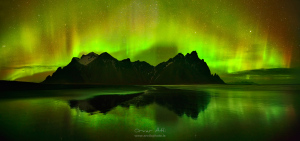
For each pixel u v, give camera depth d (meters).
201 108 17.41
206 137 8.55
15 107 16.94
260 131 9.56
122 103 20.66
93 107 17.28
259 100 25.94
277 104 21.22
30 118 12.18
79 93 34.69
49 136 8.52
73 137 8.39
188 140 8.12
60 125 10.45
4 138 8.27
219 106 18.97
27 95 28.98
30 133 8.97
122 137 8.44
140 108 16.98
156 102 22.08
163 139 8.23
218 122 11.52
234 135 8.87
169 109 16.58
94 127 10.08
